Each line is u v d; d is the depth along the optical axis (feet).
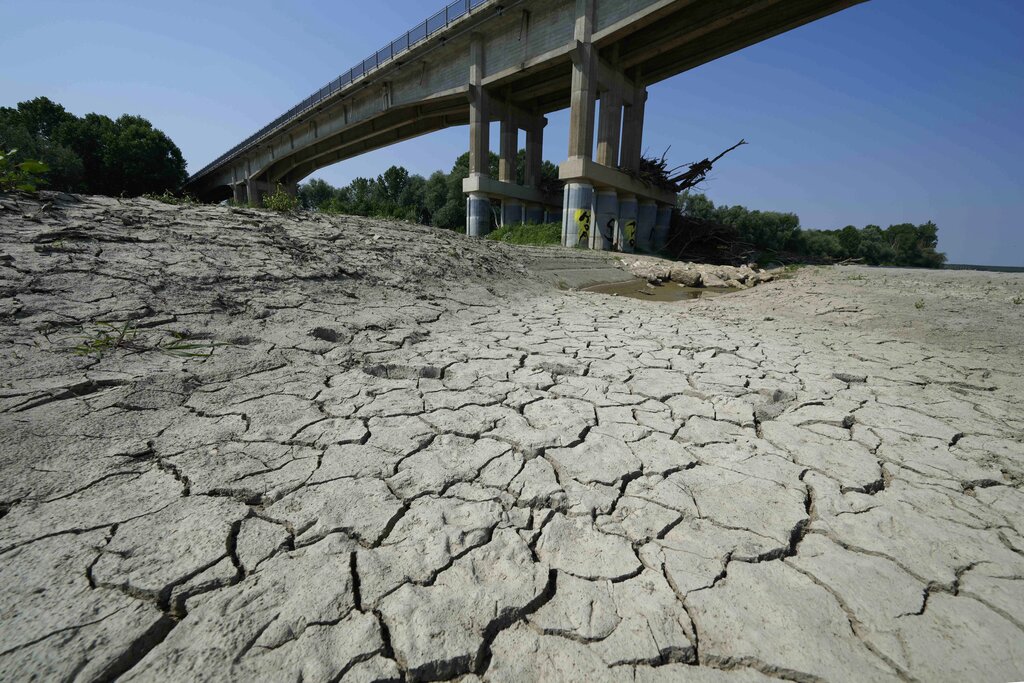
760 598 4.14
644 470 6.29
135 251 12.81
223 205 21.01
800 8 47.47
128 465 5.65
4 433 5.81
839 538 4.95
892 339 15.05
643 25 45.52
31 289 9.57
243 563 4.25
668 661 3.56
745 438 7.38
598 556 4.62
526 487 5.76
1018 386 10.24
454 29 59.88
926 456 6.82
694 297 28.91
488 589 4.13
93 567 4.08
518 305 19.81
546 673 3.43
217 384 8.23
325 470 5.90
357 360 10.42
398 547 4.60
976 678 3.44
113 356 8.34
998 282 26.55
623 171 57.16
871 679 3.43
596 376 10.34
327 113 87.61
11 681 3.11
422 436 6.99
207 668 3.30
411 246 23.15
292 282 14.43
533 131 77.20
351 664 3.39
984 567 4.56
